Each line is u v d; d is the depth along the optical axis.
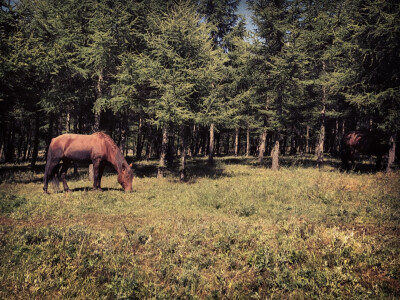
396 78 13.32
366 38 14.21
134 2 17.20
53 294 3.55
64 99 15.06
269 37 20.48
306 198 10.23
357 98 14.20
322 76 18.69
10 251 4.72
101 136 12.10
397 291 3.81
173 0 19.22
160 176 17.39
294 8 18.88
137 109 18.03
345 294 3.79
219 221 7.38
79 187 13.54
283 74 17.92
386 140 16.56
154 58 16.08
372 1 13.91
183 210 9.10
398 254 4.88
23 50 12.77
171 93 13.78
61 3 16.47
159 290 3.85
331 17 17.58
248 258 4.87
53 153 11.50
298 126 22.20
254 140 40.94
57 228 6.05
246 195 10.96
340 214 7.66
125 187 12.24
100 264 4.54
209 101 15.04
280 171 18.80
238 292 3.87
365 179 12.71
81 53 14.91
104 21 14.66
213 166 23.30
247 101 21.41
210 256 5.11
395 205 8.40
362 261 4.68
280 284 4.04
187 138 33.38
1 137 32.03
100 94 16.28
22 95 15.20
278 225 7.00
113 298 3.68
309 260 4.78
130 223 7.39
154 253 5.23
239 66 22.30
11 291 3.48
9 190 11.84
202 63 15.61
